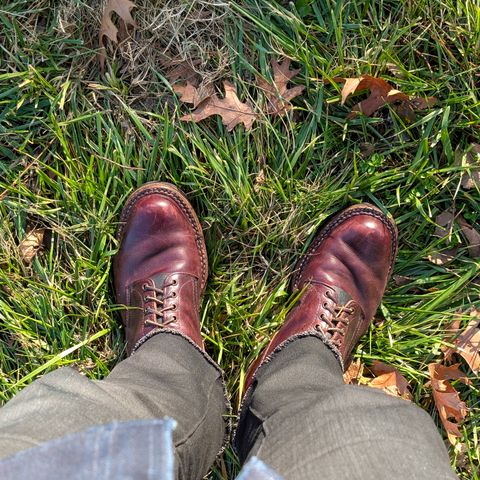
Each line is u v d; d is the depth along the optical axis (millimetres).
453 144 1560
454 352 1583
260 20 1489
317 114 1512
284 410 1126
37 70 1506
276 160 1538
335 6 1502
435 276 1591
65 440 727
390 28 1521
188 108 1524
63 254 1572
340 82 1520
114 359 1562
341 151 1548
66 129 1519
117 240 1569
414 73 1532
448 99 1501
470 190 1555
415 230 1589
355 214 1576
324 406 1043
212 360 1432
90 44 1524
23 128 1535
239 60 1510
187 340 1428
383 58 1506
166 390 1230
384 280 1590
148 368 1295
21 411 948
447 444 1566
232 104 1501
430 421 1053
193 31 1517
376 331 1604
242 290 1582
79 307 1542
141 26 1515
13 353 1545
